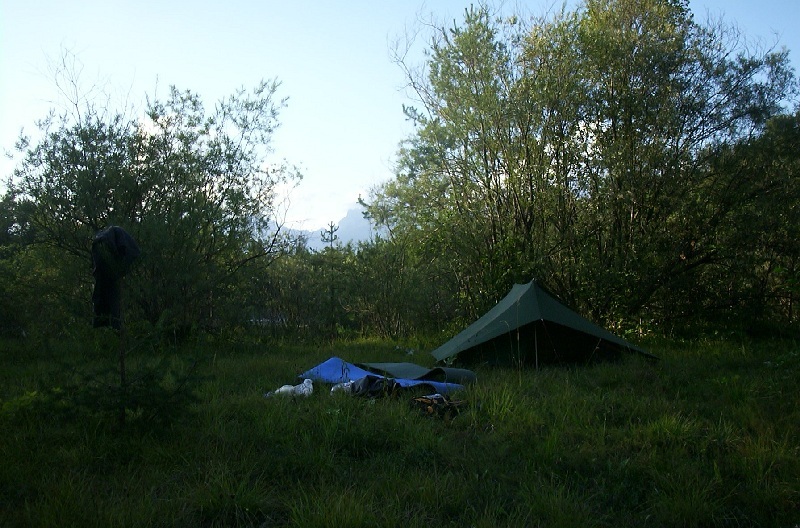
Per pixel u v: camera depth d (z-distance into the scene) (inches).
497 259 553.6
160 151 526.9
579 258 553.0
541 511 172.9
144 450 210.4
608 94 566.3
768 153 551.5
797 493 183.0
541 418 253.8
